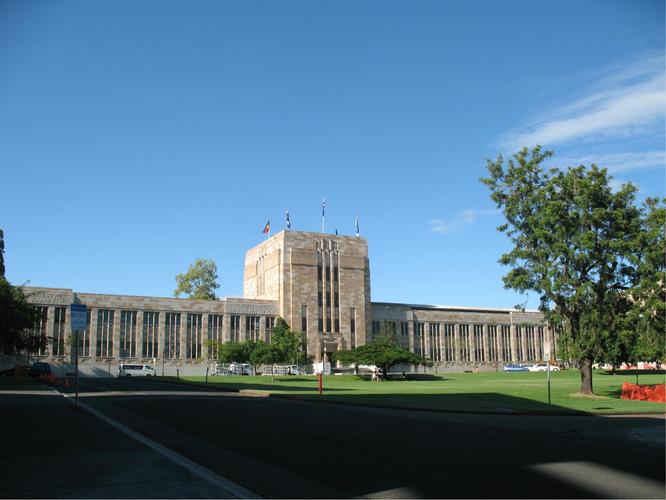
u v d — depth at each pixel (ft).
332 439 48.11
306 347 331.57
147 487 29.37
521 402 99.45
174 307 316.40
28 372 228.43
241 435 50.42
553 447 44.52
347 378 255.91
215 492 28.40
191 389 142.41
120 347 299.79
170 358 310.45
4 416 64.54
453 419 69.67
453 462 37.55
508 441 47.75
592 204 116.57
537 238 118.01
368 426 58.13
